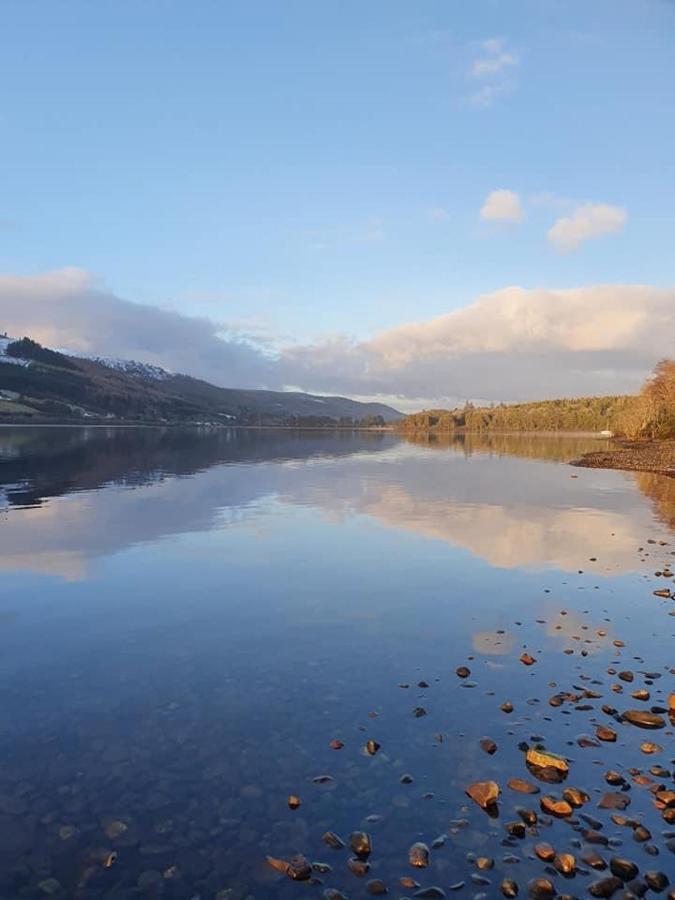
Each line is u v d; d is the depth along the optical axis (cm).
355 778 134
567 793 128
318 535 405
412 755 143
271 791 130
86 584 284
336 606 256
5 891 104
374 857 111
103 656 202
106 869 109
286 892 104
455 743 148
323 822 121
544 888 103
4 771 136
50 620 235
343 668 193
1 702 169
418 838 116
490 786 128
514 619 241
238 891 104
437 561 336
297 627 231
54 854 112
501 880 106
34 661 198
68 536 389
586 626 233
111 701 170
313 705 168
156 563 324
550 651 208
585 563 333
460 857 111
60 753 144
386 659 201
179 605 255
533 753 140
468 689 178
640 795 128
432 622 237
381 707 167
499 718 161
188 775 135
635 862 110
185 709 166
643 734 152
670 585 290
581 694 175
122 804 125
